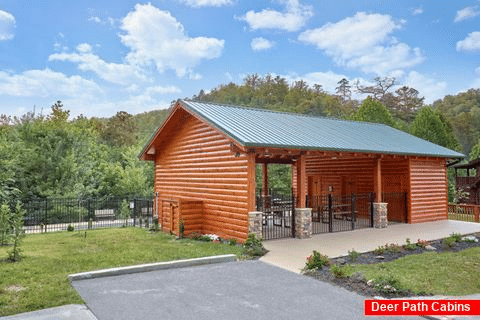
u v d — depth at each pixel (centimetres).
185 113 1470
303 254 952
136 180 2500
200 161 1360
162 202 1419
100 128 4306
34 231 1543
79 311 556
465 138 5262
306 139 1205
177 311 561
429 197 1647
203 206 1313
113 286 685
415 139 1855
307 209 1187
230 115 1347
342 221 1581
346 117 4031
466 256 947
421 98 6325
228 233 1173
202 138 1351
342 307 583
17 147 2109
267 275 765
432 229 1393
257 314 552
